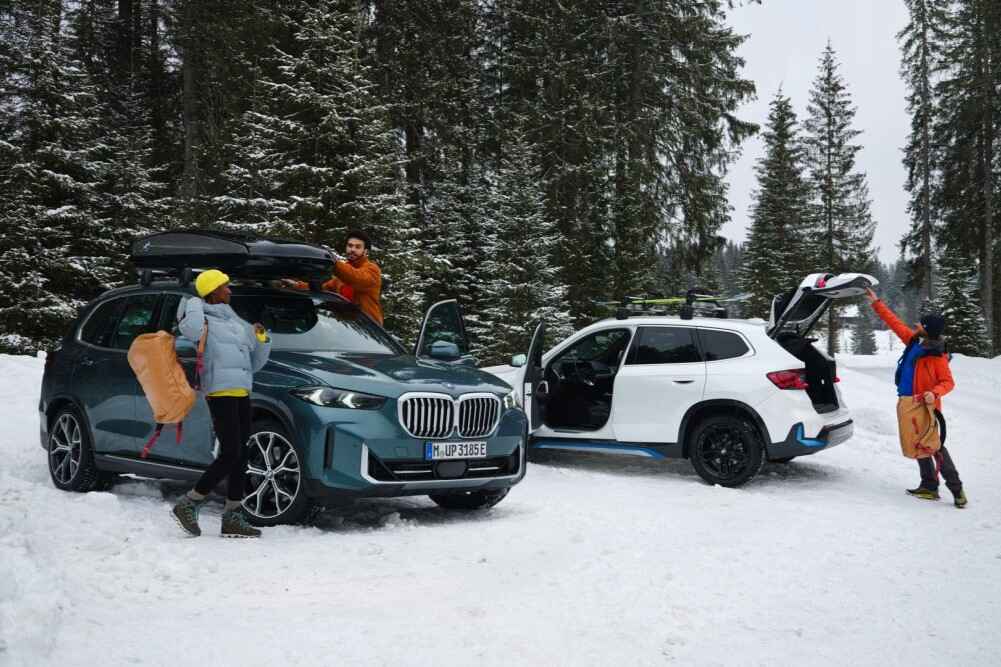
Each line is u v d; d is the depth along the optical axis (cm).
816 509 751
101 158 2297
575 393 979
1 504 586
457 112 2836
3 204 2100
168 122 2486
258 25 2144
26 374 1378
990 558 583
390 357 699
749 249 5394
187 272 712
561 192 3075
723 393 877
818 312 923
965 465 1085
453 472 639
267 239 706
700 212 3266
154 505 666
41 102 2183
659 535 617
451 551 554
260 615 406
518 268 2631
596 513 693
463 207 2953
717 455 883
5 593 362
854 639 406
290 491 616
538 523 648
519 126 2994
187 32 2138
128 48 2375
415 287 2167
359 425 600
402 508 718
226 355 572
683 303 1071
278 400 613
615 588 472
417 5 2633
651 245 3262
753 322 926
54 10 2192
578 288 3056
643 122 3150
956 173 4328
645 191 3184
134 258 739
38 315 2078
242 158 2127
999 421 1589
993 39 4119
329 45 2066
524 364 934
